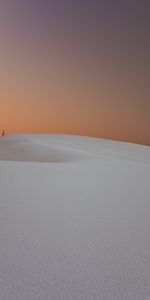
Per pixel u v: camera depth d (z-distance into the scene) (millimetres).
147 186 8094
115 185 8117
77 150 33750
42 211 4957
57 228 4004
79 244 3373
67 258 2943
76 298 2172
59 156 31766
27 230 3889
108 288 2330
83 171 11414
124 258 2971
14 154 34438
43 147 36094
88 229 3982
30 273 2576
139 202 5898
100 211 5051
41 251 3127
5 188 7141
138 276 2551
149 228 4074
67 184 8023
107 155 32188
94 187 7672
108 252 3129
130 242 3473
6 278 2471
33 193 6594
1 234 3701
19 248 3207
